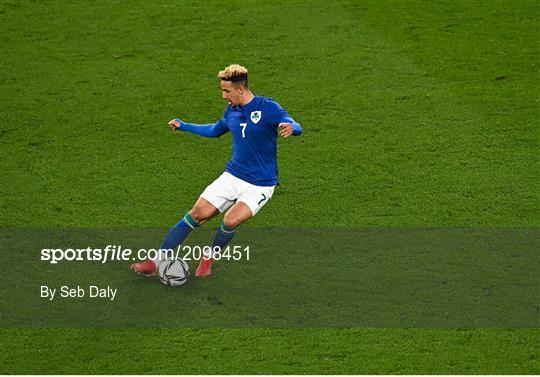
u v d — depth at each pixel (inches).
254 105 1539.1
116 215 1801.2
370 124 2097.7
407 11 2532.0
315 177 1923.0
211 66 2309.3
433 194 1866.4
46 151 1998.0
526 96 2194.9
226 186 1584.6
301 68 2303.2
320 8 2546.8
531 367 1433.3
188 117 2122.3
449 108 2153.1
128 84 2239.2
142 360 1446.9
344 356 1456.7
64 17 2498.8
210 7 2549.2
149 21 2485.2
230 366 1435.8
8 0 2564.0
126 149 2010.3
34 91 2207.2
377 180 1911.9
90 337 1493.6
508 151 2006.6
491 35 2426.2
